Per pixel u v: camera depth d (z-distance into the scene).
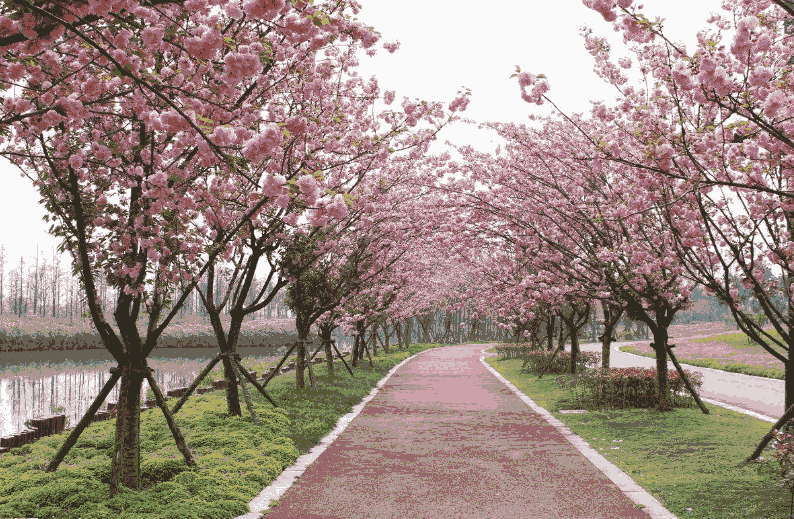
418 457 8.79
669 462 8.05
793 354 8.26
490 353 42.22
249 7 3.79
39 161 6.91
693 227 8.42
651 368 14.85
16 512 5.68
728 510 5.86
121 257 7.17
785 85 6.25
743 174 7.09
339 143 10.57
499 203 13.76
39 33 4.02
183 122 4.63
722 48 6.59
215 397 14.19
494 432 10.82
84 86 5.32
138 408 7.26
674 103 7.18
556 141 12.38
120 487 6.64
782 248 8.00
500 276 17.12
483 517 5.98
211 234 9.80
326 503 6.48
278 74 8.02
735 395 16.73
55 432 10.55
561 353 22.27
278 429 10.35
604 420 11.70
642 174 8.00
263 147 4.02
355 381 19.77
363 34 5.36
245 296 11.54
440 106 10.27
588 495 6.70
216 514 5.83
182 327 69.50
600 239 12.50
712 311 96.50
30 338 55.25
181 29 5.01
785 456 5.73
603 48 9.24
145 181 6.45
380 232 17.11
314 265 16.14
